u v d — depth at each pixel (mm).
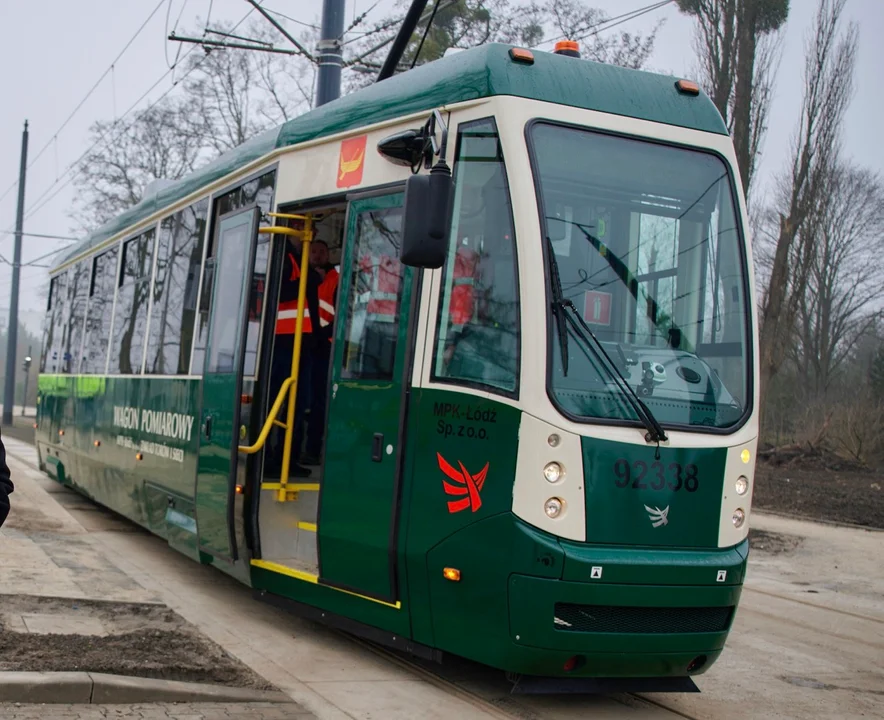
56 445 14516
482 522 5691
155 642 6441
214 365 8234
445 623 5945
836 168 25953
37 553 9602
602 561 5461
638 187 6133
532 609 5453
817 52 24781
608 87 6309
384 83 7078
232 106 34844
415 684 6359
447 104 6320
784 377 35438
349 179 7090
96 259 13430
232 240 8188
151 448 9953
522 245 5730
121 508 11039
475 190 6074
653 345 5953
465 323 6008
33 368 86562
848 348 36562
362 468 6551
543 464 5516
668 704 6379
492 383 5770
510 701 6133
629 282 5957
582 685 5797
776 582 11047
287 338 7871
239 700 5691
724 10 22672
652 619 5668
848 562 12352
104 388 12102
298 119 7902
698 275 6211
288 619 8008
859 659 7883
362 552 6480
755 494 18938
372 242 6770
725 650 7965
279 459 7789
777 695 6762
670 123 6383
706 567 5719
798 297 27047
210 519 8039
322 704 5844
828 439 25391
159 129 36031
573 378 5656
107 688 5402
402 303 6414
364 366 6672
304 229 7766
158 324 10273
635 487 5637
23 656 5750
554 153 5945
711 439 5914
